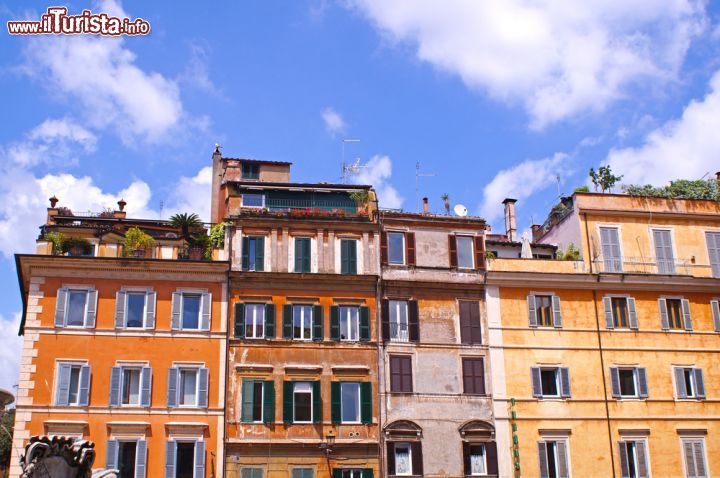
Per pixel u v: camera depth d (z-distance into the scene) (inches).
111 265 1668.3
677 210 2026.3
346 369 1701.5
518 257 2022.6
